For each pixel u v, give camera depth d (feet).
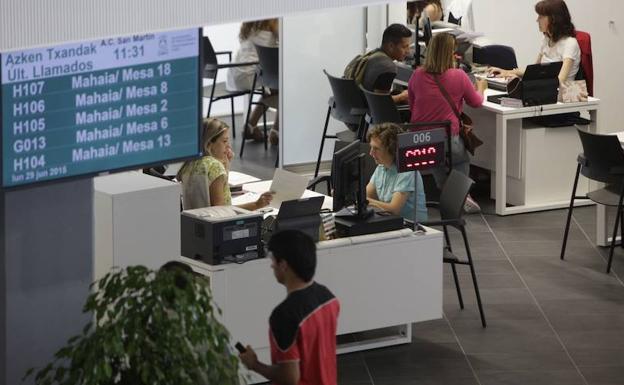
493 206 53.36
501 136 51.21
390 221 36.78
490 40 59.88
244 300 34.24
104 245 29.17
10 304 24.40
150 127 26.18
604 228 47.70
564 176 53.06
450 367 36.78
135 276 22.38
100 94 25.12
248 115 61.16
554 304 41.96
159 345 21.80
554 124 52.29
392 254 36.60
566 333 39.47
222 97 61.41
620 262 46.29
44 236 24.66
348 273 35.99
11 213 24.17
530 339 38.96
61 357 22.90
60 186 24.77
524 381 35.88
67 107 24.54
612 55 62.03
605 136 44.14
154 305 21.90
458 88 48.29
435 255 37.40
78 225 25.12
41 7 17.07
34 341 24.80
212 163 36.73
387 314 36.91
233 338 34.24
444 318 40.57
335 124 58.75
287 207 34.40
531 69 51.03
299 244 25.00
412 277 37.11
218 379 22.13
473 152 49.26
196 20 18.48
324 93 57.98
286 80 57.21
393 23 57.16
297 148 58.23
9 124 23.70
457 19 61.52
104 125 25.31
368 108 52.47
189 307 21.91
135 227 29.19
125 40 25.31
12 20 16.88
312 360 25.31
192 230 34.04
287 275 25.26
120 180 29.86
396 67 53.11
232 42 70.49
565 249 47.65
